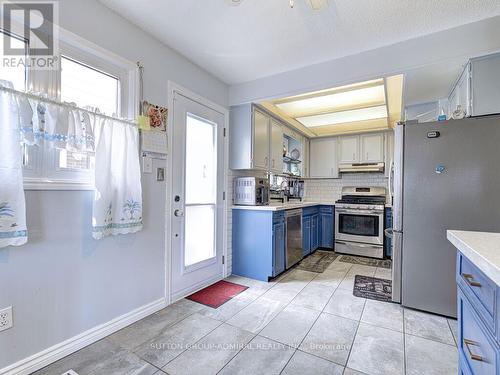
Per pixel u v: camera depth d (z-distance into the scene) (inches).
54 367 60.1
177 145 97.0
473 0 67.0
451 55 79.5
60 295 63.4
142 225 83.0
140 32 82.0
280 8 71.4
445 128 85.3
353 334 75.2
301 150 189.5
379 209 160.2
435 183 86.8
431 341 71.8
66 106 61.3
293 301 97.0
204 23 78.7
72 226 65.7
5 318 54.3
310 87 104.3
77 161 67.0
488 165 79.8
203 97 109.2
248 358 64.4
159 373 58.9
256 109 127.2
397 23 77.3
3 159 51.6
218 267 119.5
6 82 52.1
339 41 87.4
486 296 34.2
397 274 95.1
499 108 76.7
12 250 55.2
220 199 120.6
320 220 185.6
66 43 64.7
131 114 79.6
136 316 81.6
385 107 138.9
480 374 36.2
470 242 39.2
